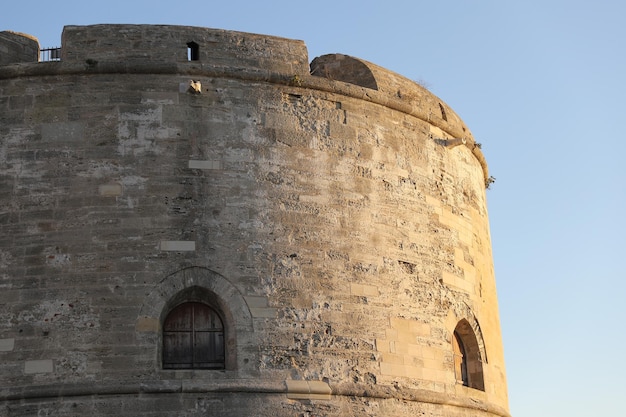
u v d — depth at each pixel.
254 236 23.28
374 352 23.64
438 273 25.75
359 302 23.84
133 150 23.25
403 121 26.22
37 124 23.36
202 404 21.84
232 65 24.33
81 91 23.55
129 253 22.58
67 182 22.98
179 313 22.81
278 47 24.91
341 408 22.80
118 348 21.95
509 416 27.66
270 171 23.84
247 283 22.91
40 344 21.95
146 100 23.59
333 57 26.47
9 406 21.53
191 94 23.81
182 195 23.14
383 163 25.39
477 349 26.72
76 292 22.27
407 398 23.73
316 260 23.64
